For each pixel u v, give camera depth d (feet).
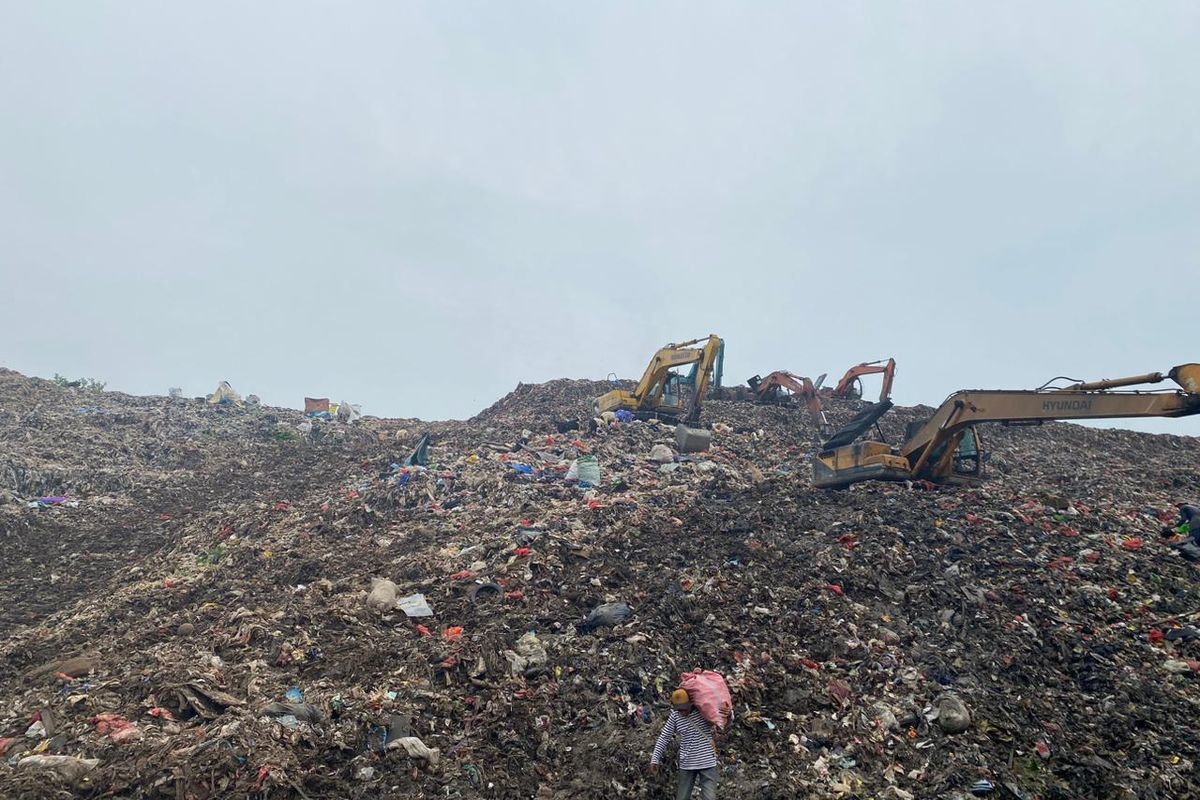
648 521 44.19
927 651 28.32
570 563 37.52
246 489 66.80
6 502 57.00
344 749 21.67
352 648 28.27
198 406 100.22
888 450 48.34
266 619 30.94
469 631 30.32
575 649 28.60
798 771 22.22
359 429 93.50
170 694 23.48
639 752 22.62
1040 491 48.96
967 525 40.09
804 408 91.25
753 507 46.98
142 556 48.57
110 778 19.07
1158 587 32.91
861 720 24.57
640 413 77.82
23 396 93.97
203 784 19.07
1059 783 21.81
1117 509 45.21
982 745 23.38
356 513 49.24
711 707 19.88
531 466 59.26
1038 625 30.30
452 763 21.58
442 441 74.64
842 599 32.58
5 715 23.31
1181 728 23.77
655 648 28.53
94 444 75.46
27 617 37.99
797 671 27.55
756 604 32.50
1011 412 42.63
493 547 40.22
